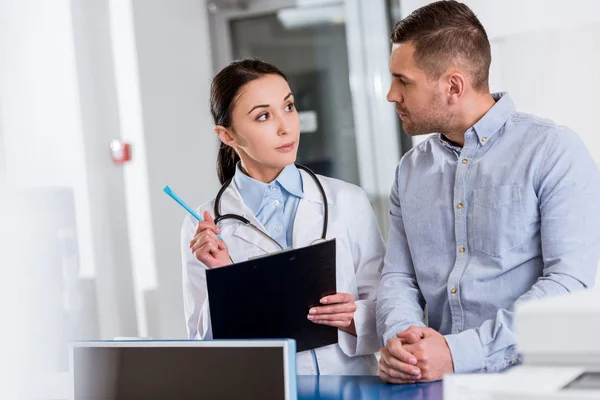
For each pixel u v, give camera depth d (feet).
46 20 8.34
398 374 4.93
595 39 8.43
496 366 4.91
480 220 5.38
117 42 9.63
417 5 9.35
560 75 8.58
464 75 5.36
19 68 7.73
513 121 5.43
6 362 7.08
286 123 5.98
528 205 5.23
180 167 10.19
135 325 9.66
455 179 5.51
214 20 10.89
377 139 10.36
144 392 4.09
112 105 9.60
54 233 8.10
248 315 5.15
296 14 10.59
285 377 3.70
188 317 6.40
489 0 8.79
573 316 2.30
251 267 5.01
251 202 6.27
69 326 8.23
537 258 5.29
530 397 2.18
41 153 7.98
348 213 6.27
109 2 9.62
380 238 6.42
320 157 10.63
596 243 5.11
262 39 10.78
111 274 9.23
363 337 5.83
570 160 5.16
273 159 5.99
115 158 9.51
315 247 5.13
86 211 8.78
